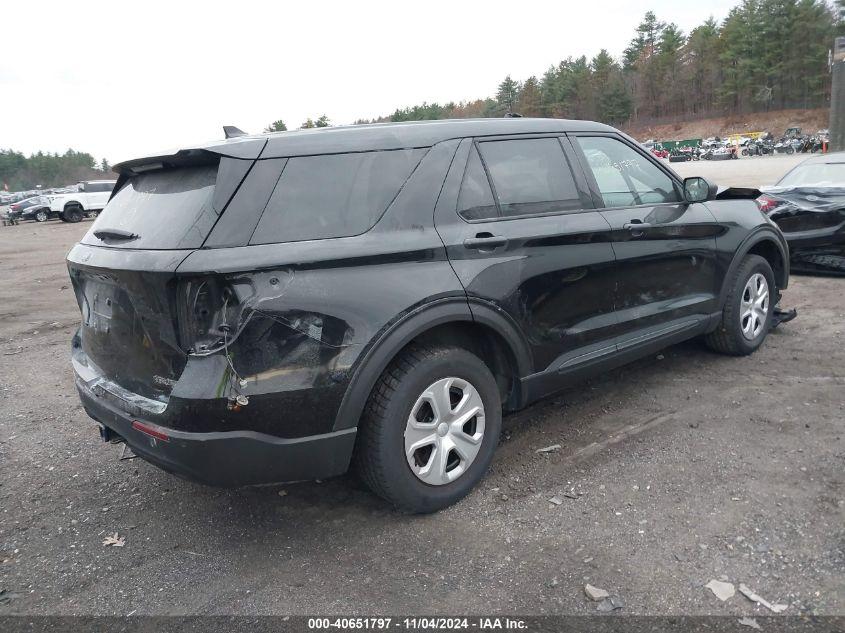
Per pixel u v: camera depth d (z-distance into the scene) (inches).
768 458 138.6
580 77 4817.9
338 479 142.5
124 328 114.7
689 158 2763.3
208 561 116.0
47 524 131.2
